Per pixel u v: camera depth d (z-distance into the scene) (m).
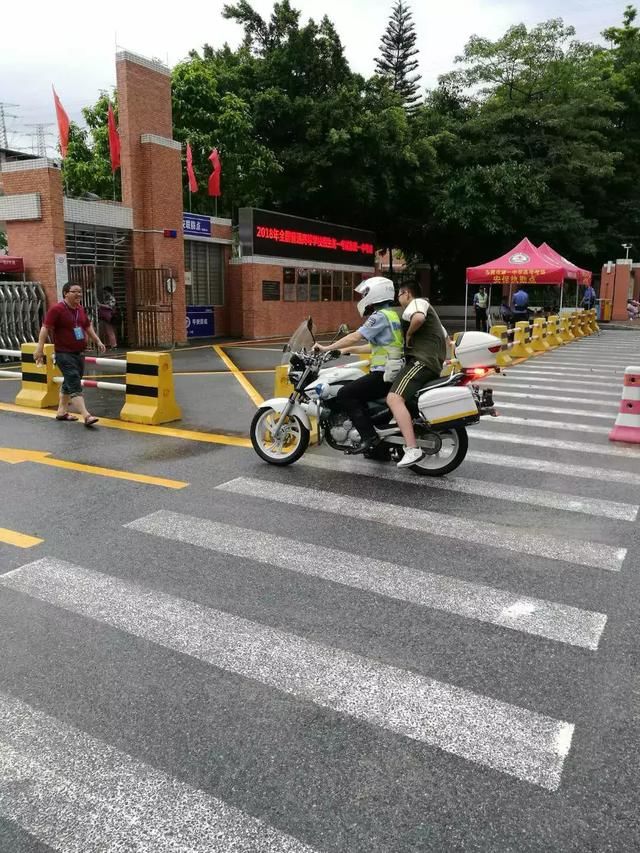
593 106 33.16
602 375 13.79
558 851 2.29
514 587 4.22
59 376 9.94
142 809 2.47
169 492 6.02
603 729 2.90
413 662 3.40
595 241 35.72
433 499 5.84
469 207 29.80
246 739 2.84
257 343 21.91
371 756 2.74
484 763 2.70
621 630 3.72
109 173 26.25
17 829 2.39
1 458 7.12
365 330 6.02
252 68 28.45
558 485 6.29
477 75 34.03
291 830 2.38
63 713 3.01
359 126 27.27
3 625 3.76
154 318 19.80
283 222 24.64
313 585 4.23
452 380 6.16
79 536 5.01
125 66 18.86
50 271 17.14
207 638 3.61
